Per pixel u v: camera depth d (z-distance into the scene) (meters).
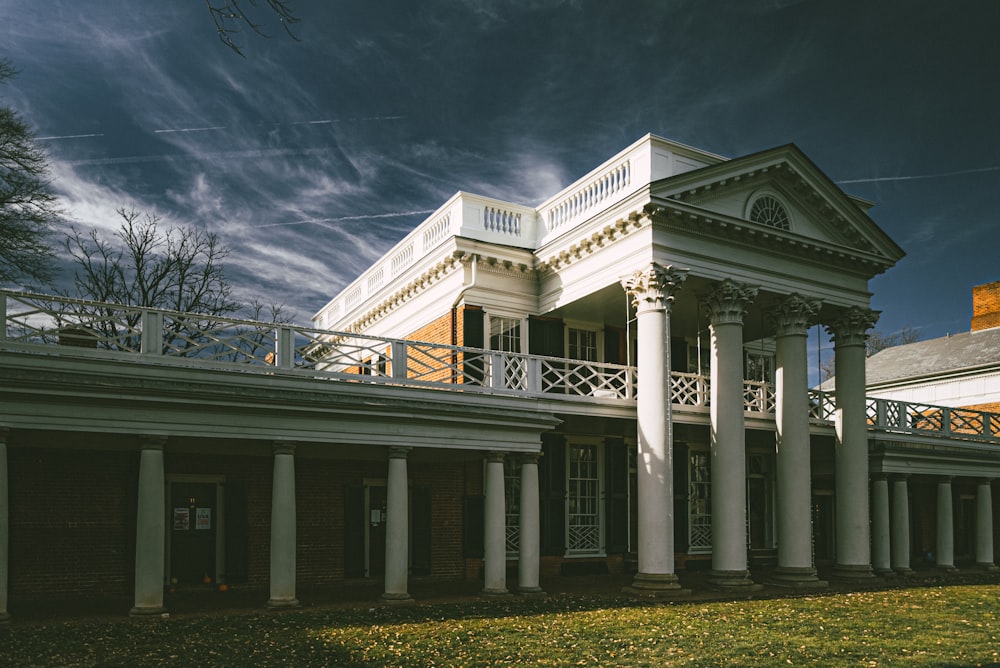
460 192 21.39
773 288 20.39
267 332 14.95
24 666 9.57
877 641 11.95
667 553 17.55
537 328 21.95
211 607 14.34
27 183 25.09
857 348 22.28
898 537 23.94
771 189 20.73
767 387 24.02
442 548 19.83
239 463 17.47
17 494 15.16
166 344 13.94
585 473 22.45
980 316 38.62
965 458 25.66
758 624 13.38
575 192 21.17
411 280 23.09
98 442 14.39
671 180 18.34
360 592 17.08
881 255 22.38
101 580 15.71
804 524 19.77
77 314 13.25
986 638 12.33
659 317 18.36
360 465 19.02
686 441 23.94
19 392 12.08
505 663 10.20
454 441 16.02
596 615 14.06
